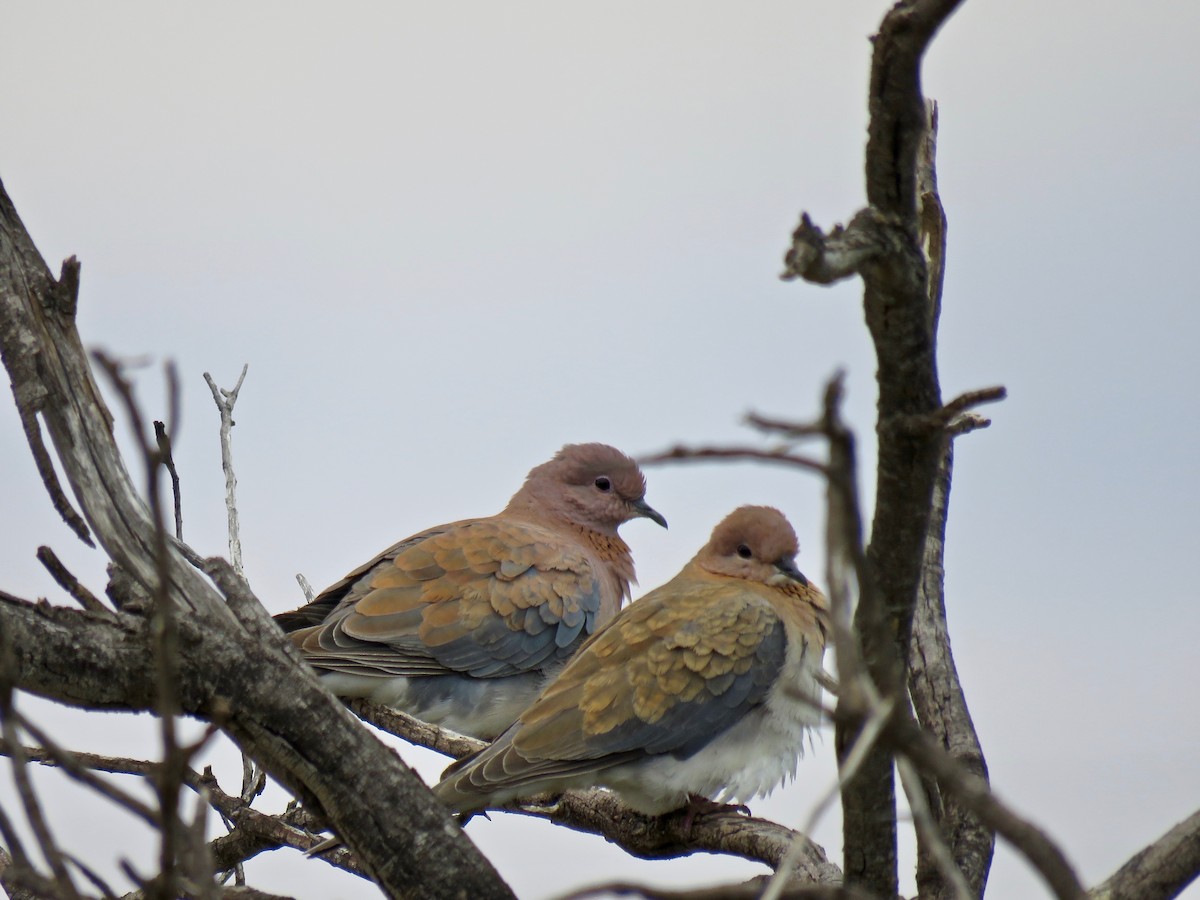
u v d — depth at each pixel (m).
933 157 10.84
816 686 12.97
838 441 4.80
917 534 6.80
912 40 6.21
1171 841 7.70
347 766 7.89
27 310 8.10
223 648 7.73
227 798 11.25
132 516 7.93
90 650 7.49
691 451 4.89
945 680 10.21
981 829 9.23
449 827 8.01
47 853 5.19
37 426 7.98
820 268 6.20
